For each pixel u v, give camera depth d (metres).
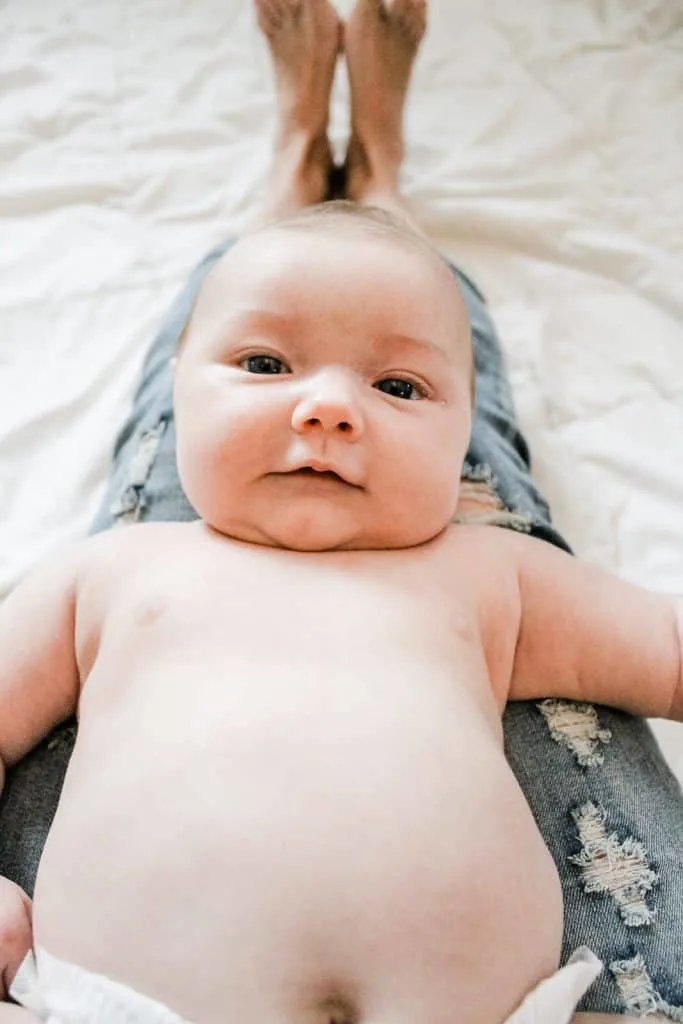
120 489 0.83
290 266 0.67
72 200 1.09
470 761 0.56
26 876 0.64
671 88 1.22
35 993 0.53
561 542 0.81
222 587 0.65
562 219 1.11
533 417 0.98
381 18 1.02
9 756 0.68
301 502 0.65
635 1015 0.58
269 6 1.03
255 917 0.50
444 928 0.51
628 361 1.03
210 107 1.17
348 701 0.57
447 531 0.72
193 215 1.09
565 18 1.27
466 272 1.05
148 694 0.60
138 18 1.24
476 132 1.17
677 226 1.11
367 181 1.03
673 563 0.89
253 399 0.65
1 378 0.96
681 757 0.80
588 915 0.63
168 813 0.53
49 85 1.16
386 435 0.65
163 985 0.50
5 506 0.88
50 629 0.68
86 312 1.01
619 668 0.71
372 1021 0.50
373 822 0.52
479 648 0.66
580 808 0.68
